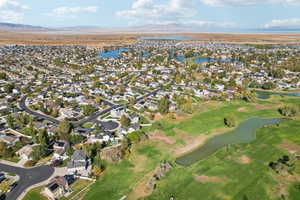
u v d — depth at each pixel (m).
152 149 109.50
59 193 78.38
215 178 87.75
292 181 84.00
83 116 143.25
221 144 116.69
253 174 89.25
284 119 146.00
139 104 162.00
